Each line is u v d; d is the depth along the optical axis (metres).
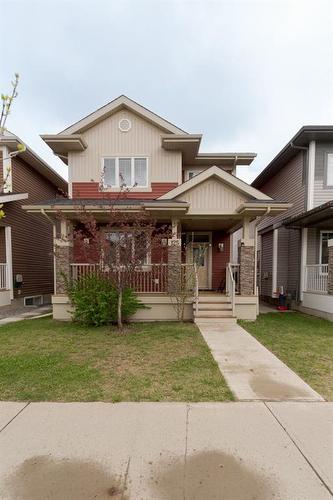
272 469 2.34
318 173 10.97
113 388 3.86
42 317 9.62
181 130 10.89
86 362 4.89
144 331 7.23
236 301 8.81
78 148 10.91
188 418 3.10
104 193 10.95
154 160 11.10
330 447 2.62
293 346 5.91
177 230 9.24
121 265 7.03
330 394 3.70
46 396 3.62
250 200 8.84
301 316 9.87
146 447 2.61
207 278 12.09
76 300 7.92
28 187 13.12
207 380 4.12
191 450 2.57
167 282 8.88
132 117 11.08
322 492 2.11
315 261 11.21
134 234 7.02
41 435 2.80
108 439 2.73
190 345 5.95
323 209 8.70
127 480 2.23
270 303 13.68
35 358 5.06
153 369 4.56
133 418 3.10
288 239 12.70
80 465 2.39
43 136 10.30
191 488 2.14
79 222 9.84
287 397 3.61
